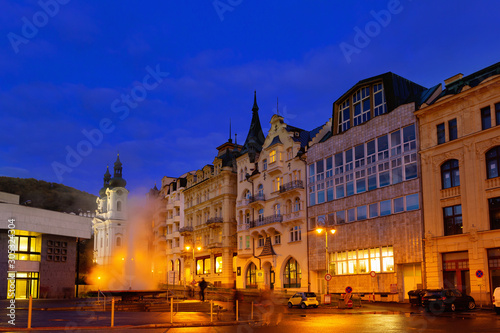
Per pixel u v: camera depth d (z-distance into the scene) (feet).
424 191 135.95
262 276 191.11
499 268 116.06
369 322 74.38
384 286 144.66
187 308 112.98
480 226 120.47
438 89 144.25
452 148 129.59
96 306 117.39
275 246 197.36
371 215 152.66
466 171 125.18
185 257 274.98
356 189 159.63
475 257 120.37
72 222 185.47
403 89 157.07
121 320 79.41
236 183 242.17
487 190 120.37
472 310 102.73
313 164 180.55
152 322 75.10
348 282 157.89
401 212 142.00
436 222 131.54
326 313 99.55
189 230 269.03
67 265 183.52
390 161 147.84
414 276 138.72
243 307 124.16
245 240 214.28
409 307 117.60
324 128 186.60
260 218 209.97
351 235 159.02
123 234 389.19
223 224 235.20
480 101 124.16
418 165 138.51
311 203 179.42
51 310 109.40
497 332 56.70
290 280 189.37
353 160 161.99
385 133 150.51
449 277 127.95
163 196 318.45
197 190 271.69
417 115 140.05
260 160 213.05
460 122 128.47
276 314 97.25
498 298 88.53
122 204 399.24
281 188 192.95
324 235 171.01
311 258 175.83
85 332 61.57
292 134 196.75
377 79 158.10
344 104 173.47
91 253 401.29
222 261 233.55
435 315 89.51
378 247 148.56
